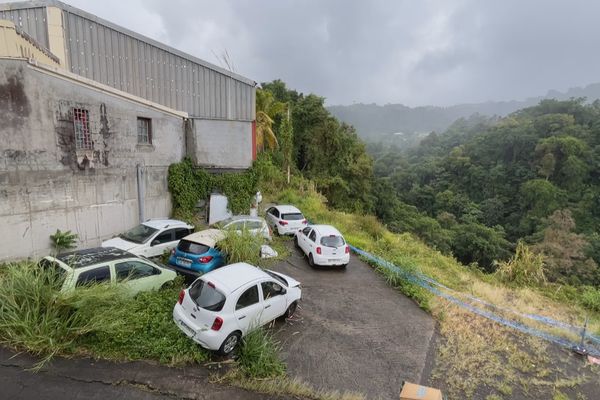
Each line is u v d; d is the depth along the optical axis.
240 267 7.71
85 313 6.25
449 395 6.41
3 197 8.91
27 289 6.17
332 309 9.39
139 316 6.89
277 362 6.46
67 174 10.32
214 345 6.20
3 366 5.41
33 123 9.37
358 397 5.91
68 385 5.24
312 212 22.77
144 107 13.01
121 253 8.09
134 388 5.39
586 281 33.78
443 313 9.65
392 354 7.52
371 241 18.34
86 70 14.95
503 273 16.08
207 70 17.50
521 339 8.89
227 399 5.45
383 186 47.59
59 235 10.05
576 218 53.09
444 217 54.16
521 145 70.75
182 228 11.52
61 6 14.07
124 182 12.30
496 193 66.81
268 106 30.52
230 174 16.39
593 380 7.45
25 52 10.18
